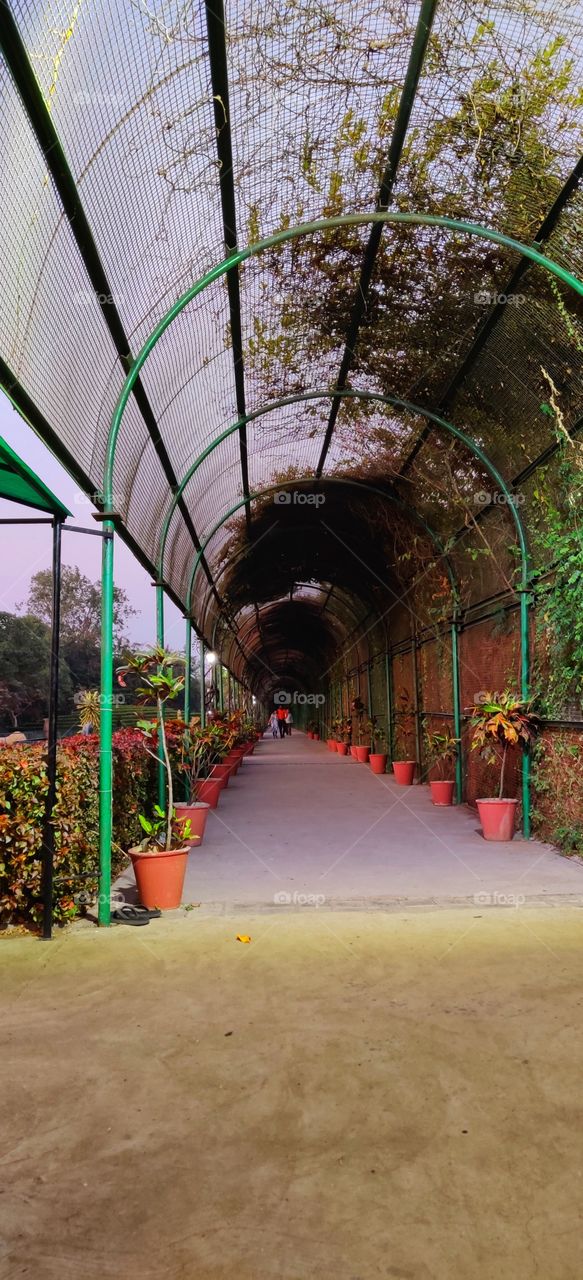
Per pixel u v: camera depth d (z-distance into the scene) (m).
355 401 8.13
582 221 4.99
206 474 9.04
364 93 4.47
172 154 4.32
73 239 4.05
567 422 6.05
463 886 5.13
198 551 10.83
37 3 2.95
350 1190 1.90
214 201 4.86
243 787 12.36
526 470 6.98
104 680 4.44
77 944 3.97
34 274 3.75
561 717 6.38
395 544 12.03
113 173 4.04
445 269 5.86
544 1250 1.67
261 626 29.17
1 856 4.14
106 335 4.92
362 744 19.02
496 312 5.97
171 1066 2.58
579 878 5.30
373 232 5.65
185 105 4.09
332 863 6.00
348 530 13.26
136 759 6.48
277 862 6.08
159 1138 2.15
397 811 9.15
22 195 3.44
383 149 4.90
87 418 5.00
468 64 4.34
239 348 6.62
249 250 4.72
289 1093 2.38
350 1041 2.75
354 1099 2.34
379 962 3.62
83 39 3.33
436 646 11.21
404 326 6.64
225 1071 2.54
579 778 6.07
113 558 4.52
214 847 6.82
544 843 6.74
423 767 12.35
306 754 21.77
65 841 4.23
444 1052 2.65
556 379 5.98
